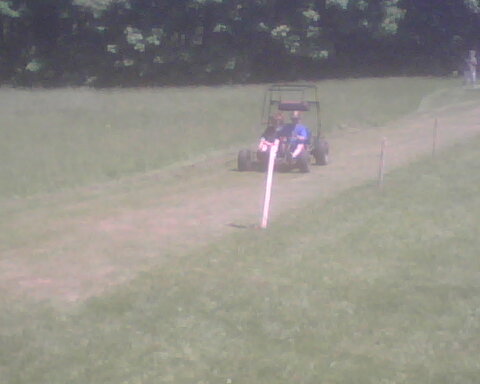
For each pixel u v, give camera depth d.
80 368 7.34
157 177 18.48
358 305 8.93
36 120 27.58
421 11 53.31
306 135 18.84
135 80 51.66
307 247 11.36
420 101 35.19
